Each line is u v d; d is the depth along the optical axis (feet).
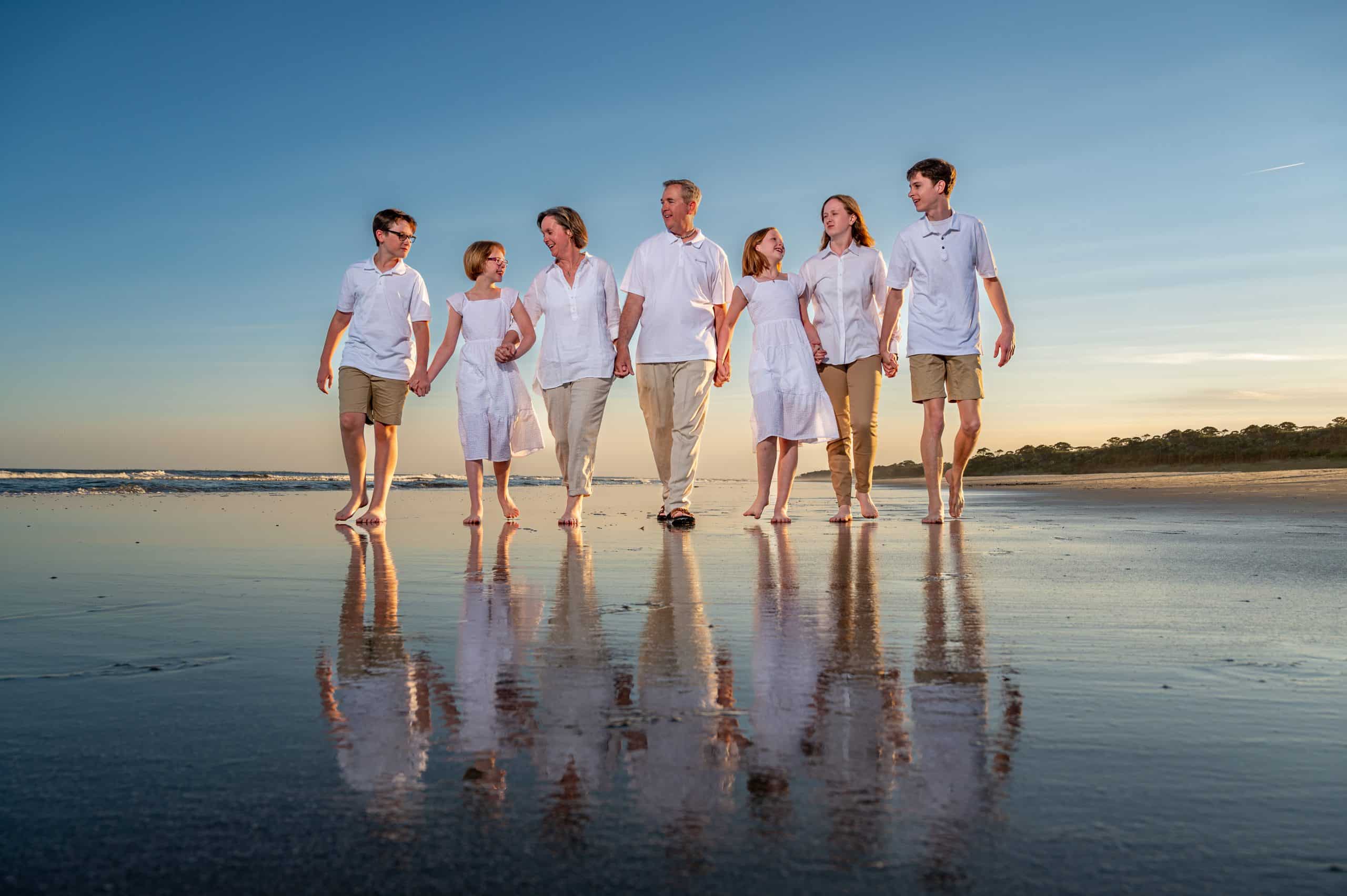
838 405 18.08
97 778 3.21
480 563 9.91
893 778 3.20
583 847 2.67
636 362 17.20
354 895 2.39
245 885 2.45
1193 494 24.53
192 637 5.71
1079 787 3.11
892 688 4.41
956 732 3.70
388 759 3.41
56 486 33.04
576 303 16.69
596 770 3.28
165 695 4.31
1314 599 7.06
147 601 7.13
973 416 16.75
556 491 41.24
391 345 17.69
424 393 17.98
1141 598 7.13
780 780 3.18
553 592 7.66
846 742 3.59
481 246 18.07
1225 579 8.23
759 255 17.34
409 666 4.91
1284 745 3.54
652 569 9.29
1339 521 14.93
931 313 16.65
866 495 18.21
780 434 16.89
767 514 20.44
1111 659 5.01
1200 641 5.48
